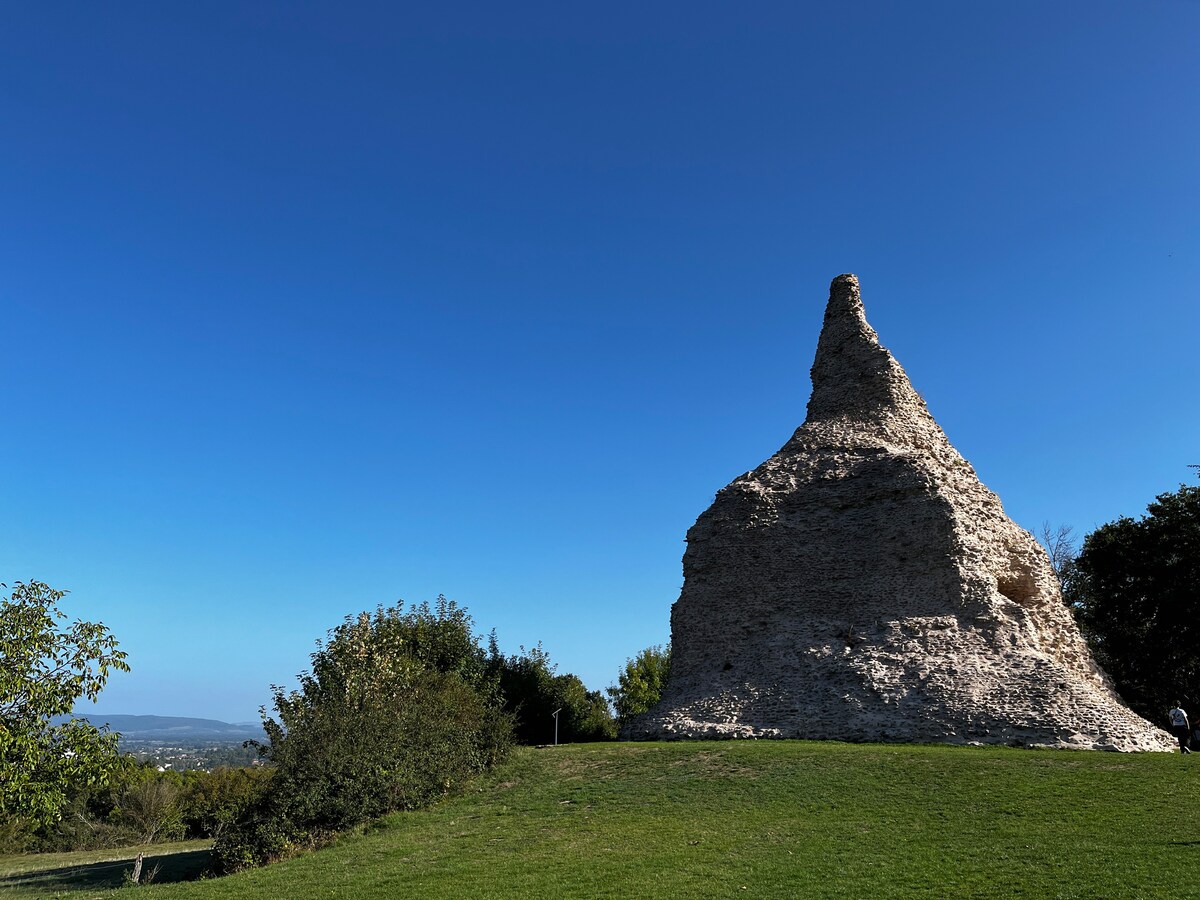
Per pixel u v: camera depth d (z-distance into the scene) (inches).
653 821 919.0
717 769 1118.4
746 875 676.1
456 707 1311.5
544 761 1299.2
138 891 858.8
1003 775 954.7
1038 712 1200.8
